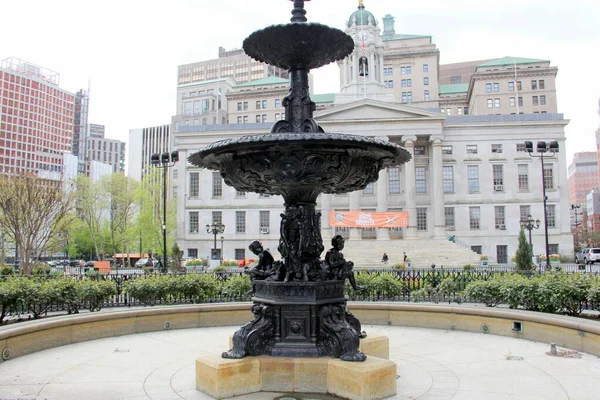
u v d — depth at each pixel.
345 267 8.16
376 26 80.38
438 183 66.31
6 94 143.00
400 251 59.25
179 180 74.19
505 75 105.94
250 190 8.38
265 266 8.29
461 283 13.80
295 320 7.46
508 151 69.56
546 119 69.12
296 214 7.92
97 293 12.26
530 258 29.23
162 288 13.39
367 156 7.48
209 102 141.50
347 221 58.62
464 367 8.23
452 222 69.44
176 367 8.31
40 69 174.50
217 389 6.68
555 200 68.06
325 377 7.02
